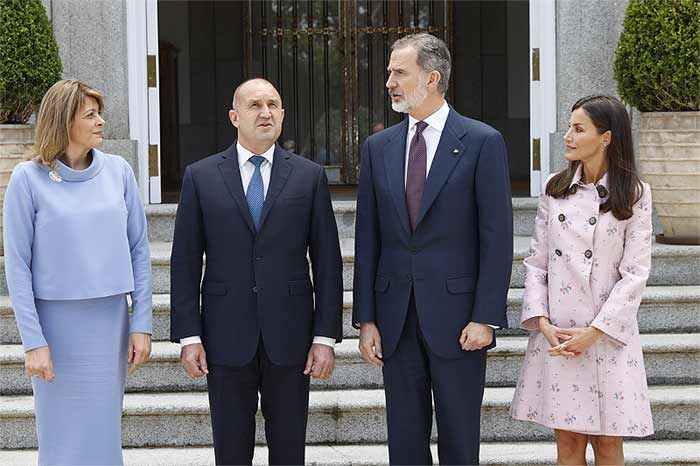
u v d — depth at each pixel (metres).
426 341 3.53
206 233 3.64
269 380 3.66
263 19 9.55
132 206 3.68
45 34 5.84
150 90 6.53
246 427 3.69
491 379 4.87
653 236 6.22
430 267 3.54
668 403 4.59
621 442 3.65
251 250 3.61
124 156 6.37
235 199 3.61
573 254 3.58
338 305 3.67
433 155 3.60
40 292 3.48
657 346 4.88
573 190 3.62
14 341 5.14
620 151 3.55
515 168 10.43
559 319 3.61
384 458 4.34
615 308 3.49
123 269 3.55
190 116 10.41
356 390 4.82
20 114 5.89
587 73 6.32
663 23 5.61
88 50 6.35
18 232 3.46
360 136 9.43
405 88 3.54
